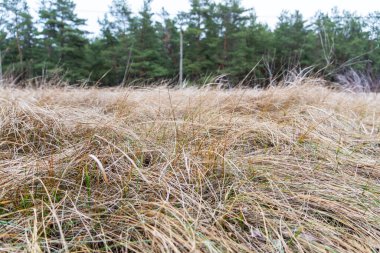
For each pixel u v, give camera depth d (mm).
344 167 1365
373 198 1086
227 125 1731
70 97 2727
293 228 907
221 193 1053
